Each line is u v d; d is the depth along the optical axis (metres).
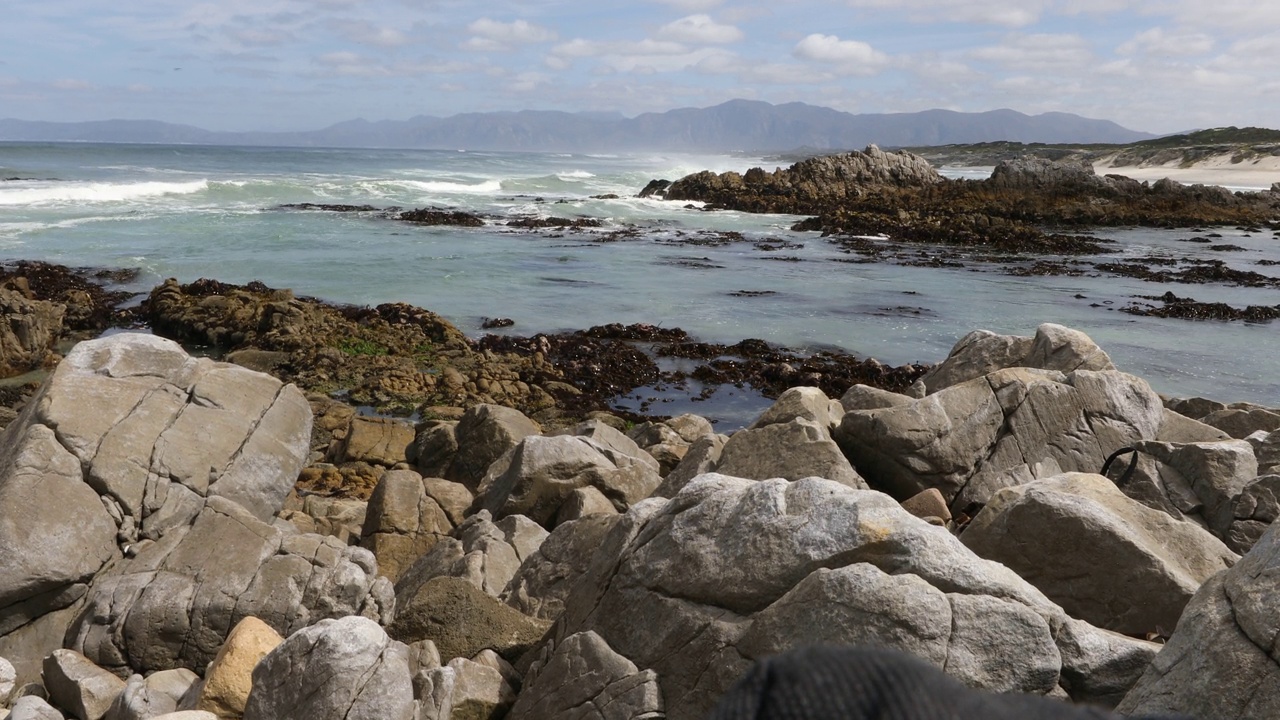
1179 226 52.62
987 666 4.12
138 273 26.45
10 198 40.12
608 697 4.71
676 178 80.94
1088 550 5.45
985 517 5.95
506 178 67.75
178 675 6.10
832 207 53.00
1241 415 10.25
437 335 20.88
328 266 28.81
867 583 4.20
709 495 5.21
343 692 4.76
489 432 11.73
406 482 9.73
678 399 17.80
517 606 6.75
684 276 29.84
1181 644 3.96
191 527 7.21
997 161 152.38
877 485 9.08
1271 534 4.01
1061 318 24.80
